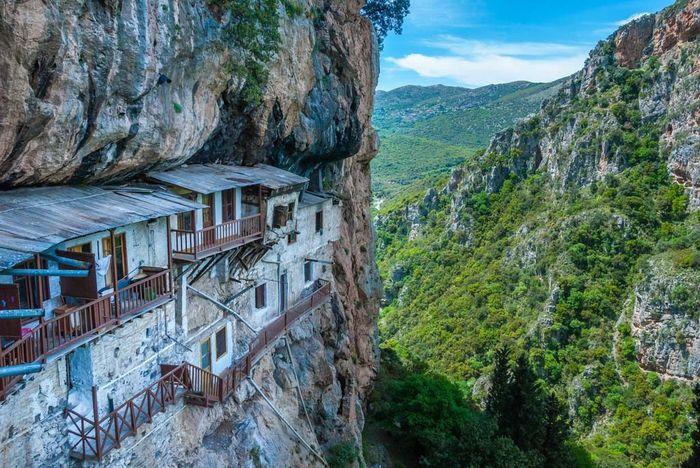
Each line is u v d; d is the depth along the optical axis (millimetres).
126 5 11469
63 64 10164
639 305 58531
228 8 16547
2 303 9828
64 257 11164
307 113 23609
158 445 14422
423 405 32125
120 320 12352
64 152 11352
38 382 11156
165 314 15125
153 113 13500
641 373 56688
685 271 56750
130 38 11664
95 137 11836
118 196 13547
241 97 18172
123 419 12750
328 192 30062
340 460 23016
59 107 10422
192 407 16078
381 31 45438
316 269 27062
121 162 13547
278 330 21438
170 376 14836
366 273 37969
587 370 58562
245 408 18953
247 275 20453
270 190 19781
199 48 14875
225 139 19078
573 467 33469
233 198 19219
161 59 12984
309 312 24391
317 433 23562
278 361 22234
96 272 12023
